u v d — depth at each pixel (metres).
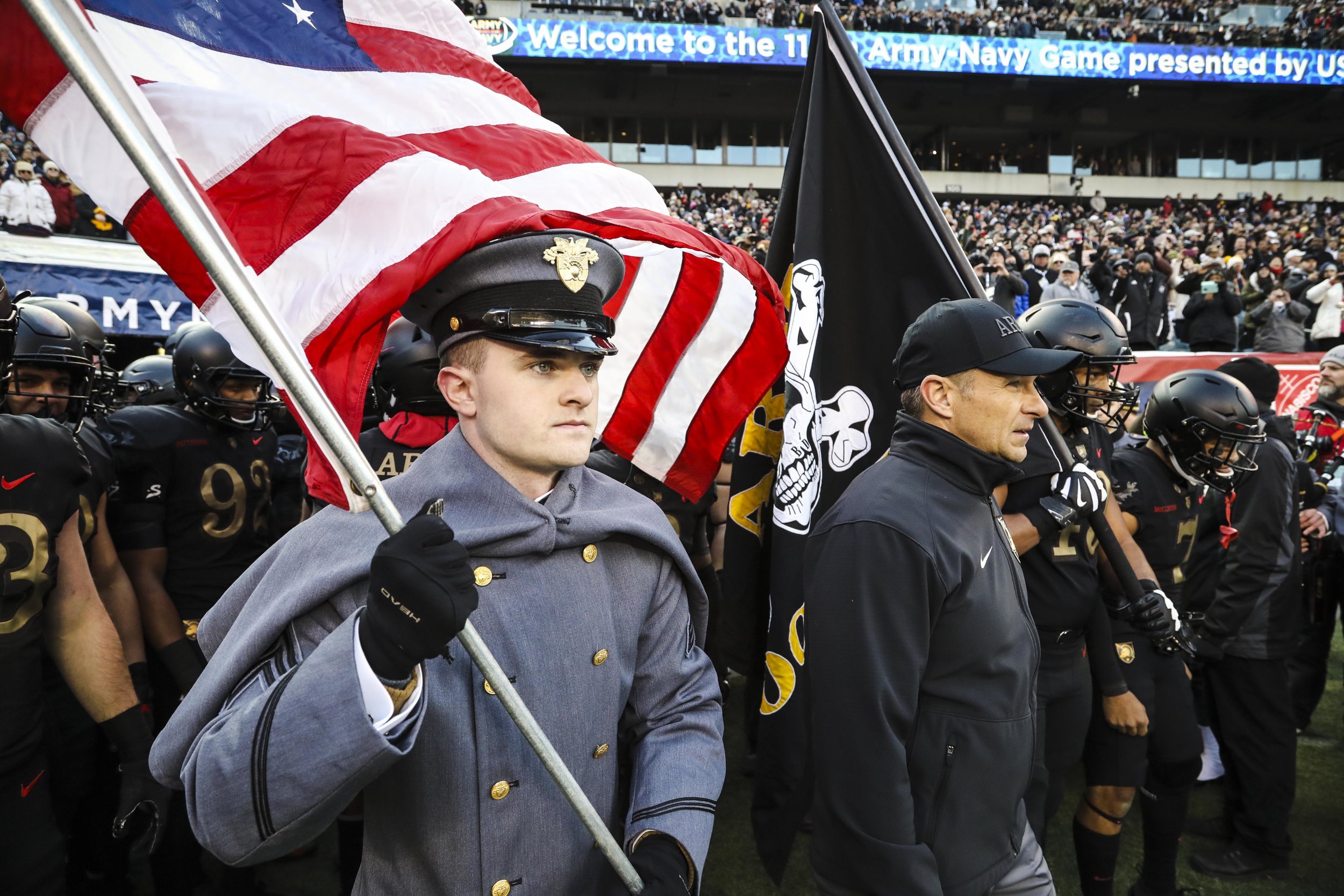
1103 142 30.67
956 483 1.50
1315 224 24.27
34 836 1.53
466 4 24.28
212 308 1.01
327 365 1.06
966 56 25.33
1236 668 2.64
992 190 29.31
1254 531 2.51
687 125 28.83
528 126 1.47
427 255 1.00
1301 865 2.73
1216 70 26.17
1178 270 14.73
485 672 0.94
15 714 1.49
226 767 0.86
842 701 1.37
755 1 25.67
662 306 1.84
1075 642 2.08
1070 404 2.15
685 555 1.25
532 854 1.04
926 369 1.52
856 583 1.39
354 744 0.82
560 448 1.04
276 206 1.11
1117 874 2.68
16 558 1.49
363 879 1.04
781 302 1.85
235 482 2.72
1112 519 2.19
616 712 1.14
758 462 2.24
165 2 1.14
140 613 2.33
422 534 0.86
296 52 1.26
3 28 0.95
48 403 2.10
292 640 0.98
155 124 0.77
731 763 3.44
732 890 2.62
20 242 5.59
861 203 2.03
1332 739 3.67
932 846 1.43
